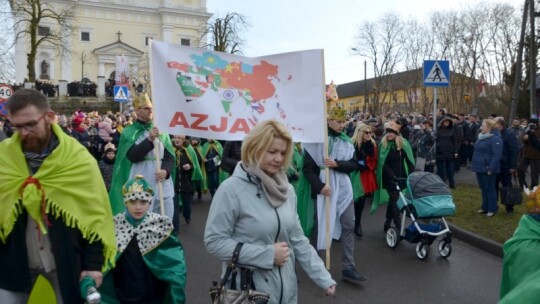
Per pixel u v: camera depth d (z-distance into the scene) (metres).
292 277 3.11
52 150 2.83
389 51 58.94
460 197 11.97
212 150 12.64
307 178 6.05
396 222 8.51
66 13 46.94
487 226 9.09
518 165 12.22
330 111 6.31
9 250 2.80
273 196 3.01
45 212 2.74
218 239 2.96
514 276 3.17
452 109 49.16
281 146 3.00
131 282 4.00
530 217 3.25
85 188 2.83
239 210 2.99
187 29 67.56
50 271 2.86
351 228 6.28
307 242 3.27
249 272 2.95
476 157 9.97
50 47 58.38
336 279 6.43
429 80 12.01
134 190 4.03
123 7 64.69
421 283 6.36
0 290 2.80
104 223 2.88
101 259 2.88
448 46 52.31
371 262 7.31
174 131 5.37
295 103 5.50
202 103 5.40
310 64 5.48
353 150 6.38
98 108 44.00
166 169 6.25
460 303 5.68
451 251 7.89
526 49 29.33
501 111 36.56
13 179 2.74
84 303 2.84
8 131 12.57
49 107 2.82
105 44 64.31
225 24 47.19
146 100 6.29
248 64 5.57
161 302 4.16
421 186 7.40
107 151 9.18
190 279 6.45
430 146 13.41
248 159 3.03
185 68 5.41
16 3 41.44
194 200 13.13
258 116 5.48
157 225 4.10
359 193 8.72
